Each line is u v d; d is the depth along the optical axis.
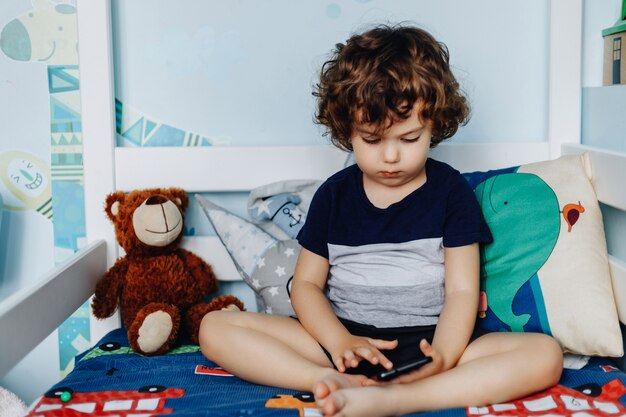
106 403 1.11
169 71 1.61
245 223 1.52
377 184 1.30
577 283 1.25
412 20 1.58
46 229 1.66
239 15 1.60
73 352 1.69
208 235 1.64
